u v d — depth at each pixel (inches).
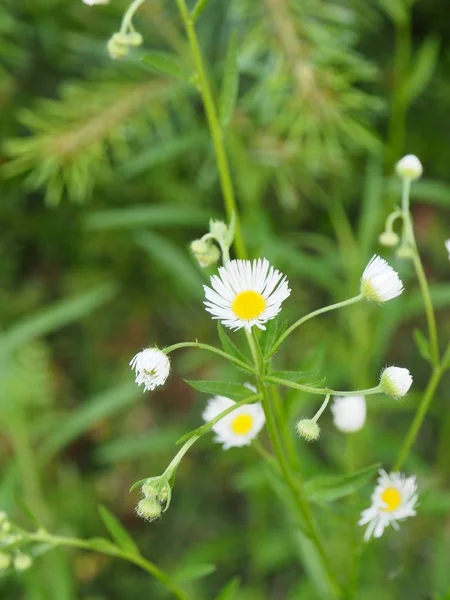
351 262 16.4
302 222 20.7
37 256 20.8
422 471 16.4
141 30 17.5
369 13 17.6
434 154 19.8
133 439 16.7
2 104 18.0
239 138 17.1
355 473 10.3
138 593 19.5
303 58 15.8
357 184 19.7
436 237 20.0
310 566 13.0
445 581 16.0
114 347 20.9
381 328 15.7
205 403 20.7
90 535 19.4
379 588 16.2
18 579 16.5
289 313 18.7
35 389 18.5
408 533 18.6
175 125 18.6
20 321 20.1
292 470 11.1
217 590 19.7
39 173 17.5
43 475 19.3
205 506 20.8
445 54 19.4
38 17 17.6
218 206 19.8
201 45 17.6
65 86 17.6
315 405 19.5
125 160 17.5
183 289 19.7
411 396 16.8
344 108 16.4
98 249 19.8
